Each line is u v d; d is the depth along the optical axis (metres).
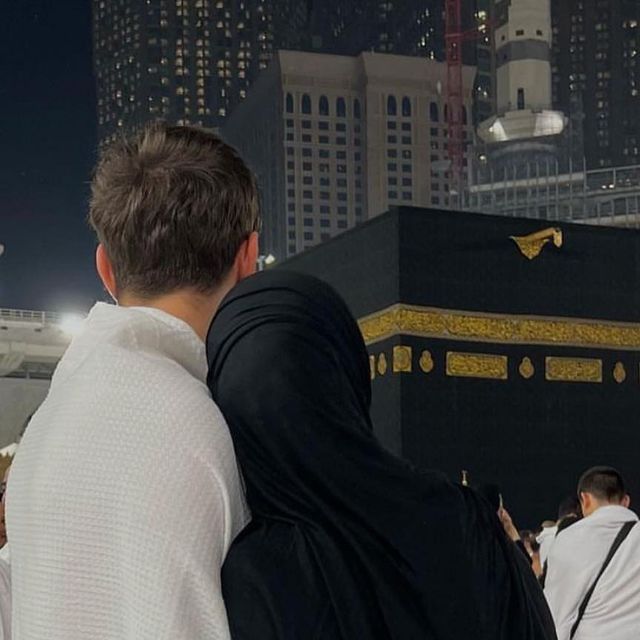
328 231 110.56
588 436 19.64
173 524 1.61
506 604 1.69
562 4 122.50
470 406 18.91
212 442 1.66
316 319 1.71
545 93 99.69
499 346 19.20
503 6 101.38
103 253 2.04
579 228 19.94
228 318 1.76
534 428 19.30
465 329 19.02
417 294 18.73
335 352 1.70
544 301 19.58
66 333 40.22
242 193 1.93
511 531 2.91
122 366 1.73
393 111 111.25
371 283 19.25
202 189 1.88
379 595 1.63
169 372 1.73
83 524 1.64
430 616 1.64
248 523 1.72
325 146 110.94
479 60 111.62
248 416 1.66
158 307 1.91
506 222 19.47
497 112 100.56
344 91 111.56
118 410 1.68
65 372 1.86
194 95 133.12
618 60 121.94
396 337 18.59
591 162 121.56
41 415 1.79
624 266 20.19
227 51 133.50
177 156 1.91
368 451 1.65
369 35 124.38
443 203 111.38
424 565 1.63
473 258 19.17
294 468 1.65
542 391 19.39
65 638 1.63
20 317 40.50
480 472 18.83
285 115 110.50
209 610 1.61
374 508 1.63
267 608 1.61
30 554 1.70
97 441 1.67
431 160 111.75
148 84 132.75
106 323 1.86
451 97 108.88
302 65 111.06
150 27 133.25
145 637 1.59
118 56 134.75
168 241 1.87
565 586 6.14
